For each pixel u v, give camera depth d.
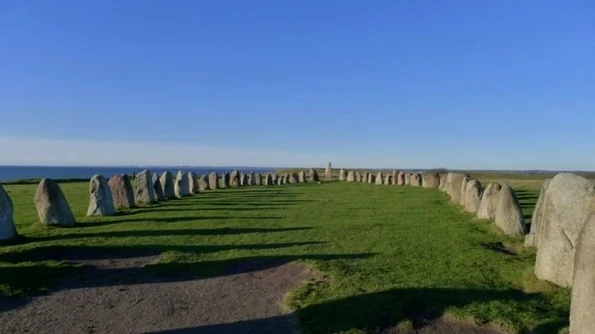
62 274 12.18
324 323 8.69
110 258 13.86
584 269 7.15
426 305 9.34
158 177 31.44
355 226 19.16
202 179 42.09
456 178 28.12
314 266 12.52
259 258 13.77
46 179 18.62
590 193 10.49
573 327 7.34
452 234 16.97
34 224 18.53
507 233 16.69
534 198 28.84
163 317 9.38
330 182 55.34
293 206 27.19
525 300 9.71
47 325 8.94
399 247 14.86
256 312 9.56
